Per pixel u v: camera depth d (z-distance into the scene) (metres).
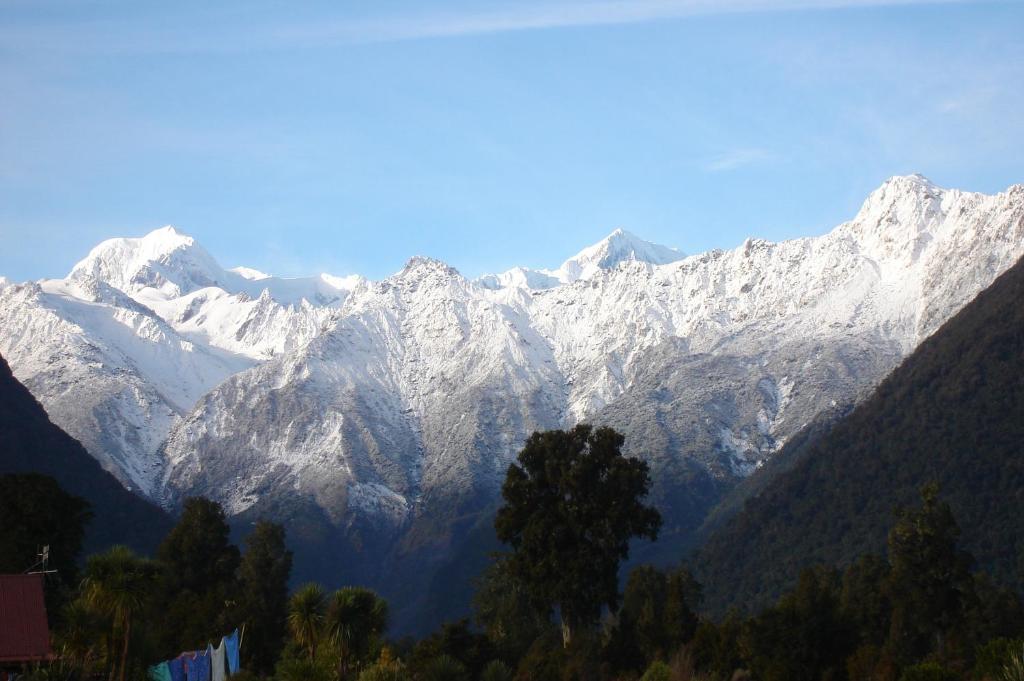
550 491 102.50
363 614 74.88
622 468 99.94
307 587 76.06
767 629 80.19
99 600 67.12
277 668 76.06
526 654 92.06
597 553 98.00
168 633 94.50
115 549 68.81
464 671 75.31
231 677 72.31
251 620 91.38
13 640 61.56
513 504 103.06
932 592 91.69
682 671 80.00
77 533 98.56
